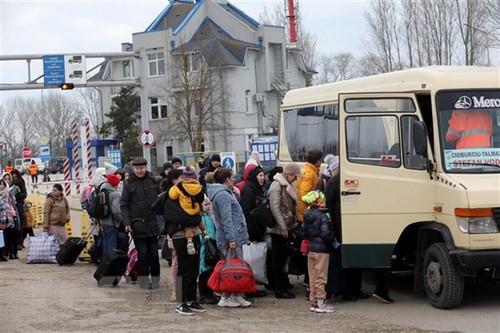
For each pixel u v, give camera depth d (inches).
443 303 397.7
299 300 436.8
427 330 355.6
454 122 410.9
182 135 2295.8
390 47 2080.5
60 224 634.8
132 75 2559.1
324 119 547.2
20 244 722.2
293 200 435.2
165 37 2345.0
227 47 2385.6
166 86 2277.3
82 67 1270.9
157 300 438.0
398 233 413.1
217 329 363.3
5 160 2193.7
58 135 4035.4
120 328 366.3
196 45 2311.8
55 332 358.3
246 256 441.1
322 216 399.9
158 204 409.4
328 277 428.1
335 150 523.8
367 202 413.7
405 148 417.7
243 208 451.8
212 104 2188.7
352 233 413.1
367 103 418.9
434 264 404.5
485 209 384.5
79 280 516.1
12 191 647.1
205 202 420.5
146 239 471.5
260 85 2464.3
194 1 2731.3
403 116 419.8
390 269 443.5
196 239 397.1
